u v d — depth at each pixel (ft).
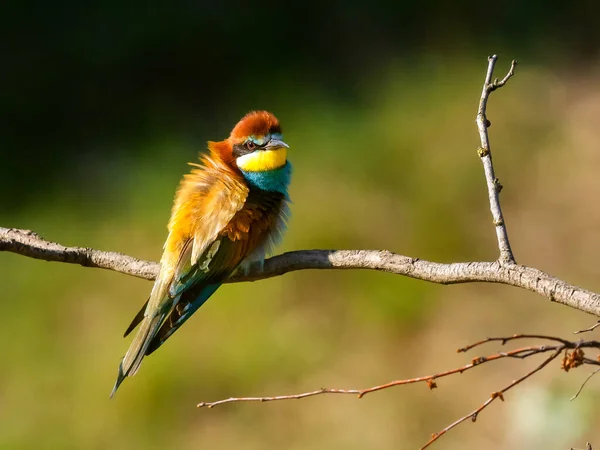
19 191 47.67
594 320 39.58
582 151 48.42
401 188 46.16
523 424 33.27
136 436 37.24
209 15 57.41
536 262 43.73
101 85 53.78
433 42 55.88
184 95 53.36
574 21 57.26
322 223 43.88
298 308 40.57
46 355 39.83
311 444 36.60
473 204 45.80
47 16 57.67
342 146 48.42
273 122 26.32
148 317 23.54
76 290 42.09
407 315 40.42
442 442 36.37
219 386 38.29
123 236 44.21
